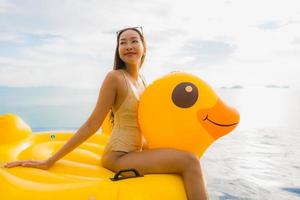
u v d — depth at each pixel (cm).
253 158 590
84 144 253
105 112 191
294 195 393
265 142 761
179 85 188
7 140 225
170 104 183
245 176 471
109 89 190
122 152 189
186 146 185
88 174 186
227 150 664
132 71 208
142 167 175
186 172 168
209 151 653
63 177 175
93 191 155
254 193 398
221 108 187
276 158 592
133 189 158
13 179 169
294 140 789
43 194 157
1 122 230
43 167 185
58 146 236
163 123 183
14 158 204
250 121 1177
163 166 171
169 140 183
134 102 193
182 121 181
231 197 384
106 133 291
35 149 214
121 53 203
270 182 444
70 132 278
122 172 167
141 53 207
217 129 186
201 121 183
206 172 495
